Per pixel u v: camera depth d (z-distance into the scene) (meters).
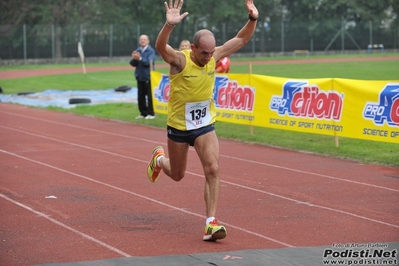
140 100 23.30
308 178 13.24
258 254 8.03
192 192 11.98
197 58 8.68
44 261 7.94
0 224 9.79
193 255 8.02
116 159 15.61
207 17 76.56
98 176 13.56
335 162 15.05
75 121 23.50
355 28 75.50
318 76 42.75
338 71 46.88
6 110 27.55
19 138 19.30
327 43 74.88
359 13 79.19
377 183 12.69
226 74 19.66
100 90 35.84
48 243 8.76
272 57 71.44
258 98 18.50
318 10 79.50
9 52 63.03
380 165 14.58
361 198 11.45
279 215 10.29
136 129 21.17
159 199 11.45
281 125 17.75
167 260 7.80
